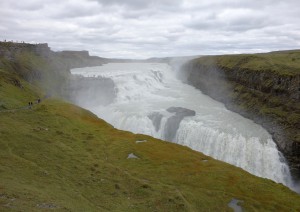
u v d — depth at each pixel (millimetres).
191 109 133750
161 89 189375
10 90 96812
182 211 42000
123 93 158250
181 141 109000
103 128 81438
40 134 63062
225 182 54031
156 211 40750
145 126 115875
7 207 29062
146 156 63062
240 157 95688
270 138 100188
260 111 117250
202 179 54375
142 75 193625
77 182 44938
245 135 101125
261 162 93000
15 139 55906
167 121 114438
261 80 130875
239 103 134625
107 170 52281
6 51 137625
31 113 79375
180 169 58094
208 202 46375
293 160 90188
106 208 38625
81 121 82688
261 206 47469
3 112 75312
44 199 34062
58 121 76312
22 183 38281
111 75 184125
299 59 145500
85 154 58094
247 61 160875
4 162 44906
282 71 122625
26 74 130625
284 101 112250
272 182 58250
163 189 47969
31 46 168250
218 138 100688
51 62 177375
